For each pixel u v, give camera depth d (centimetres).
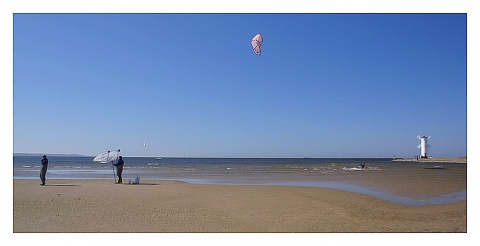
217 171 4081
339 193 1664
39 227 871
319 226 934
